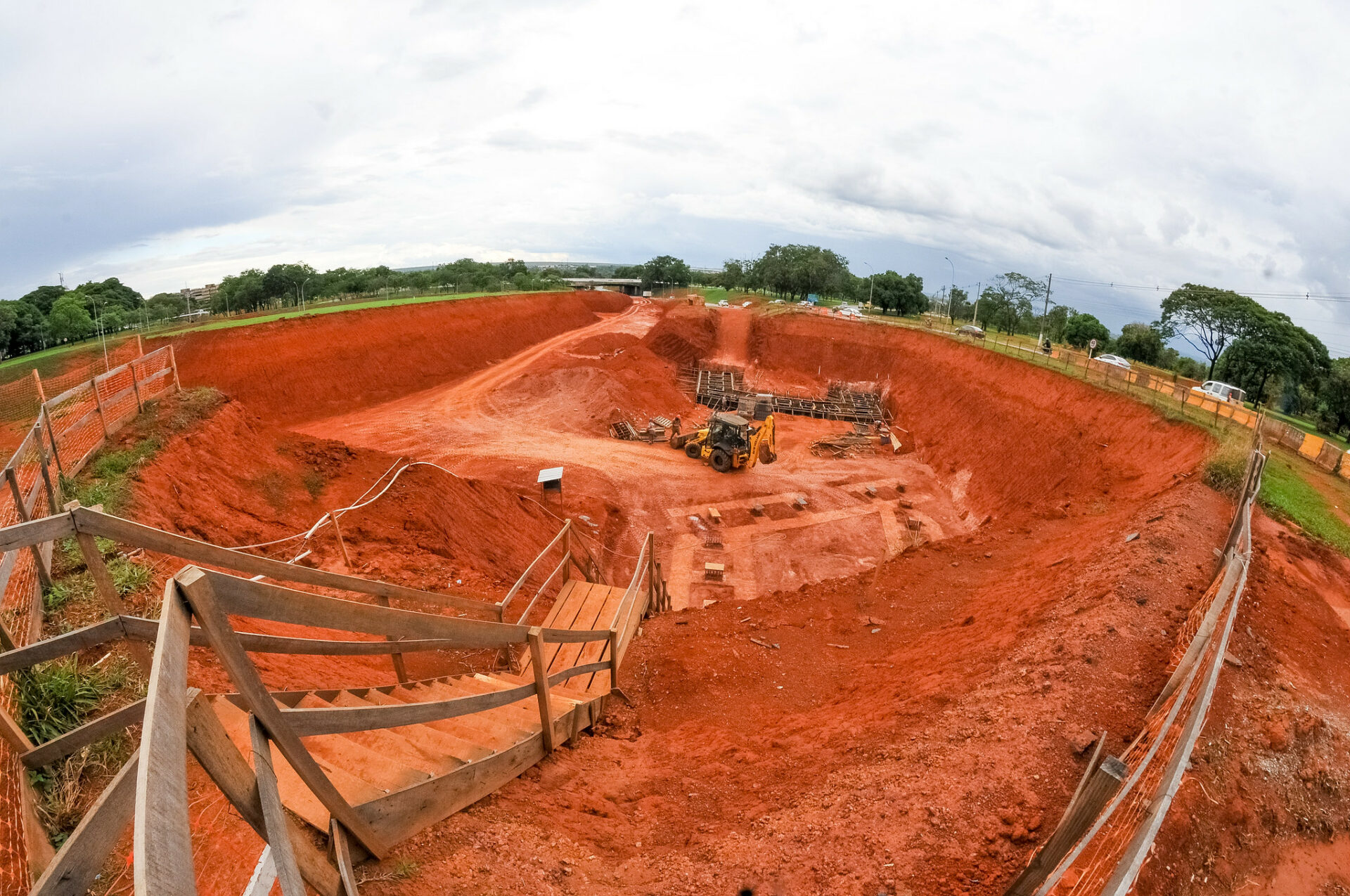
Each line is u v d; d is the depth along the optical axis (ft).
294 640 13.34
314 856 11.06
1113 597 32.42
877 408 147.64
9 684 15.64
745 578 73.92
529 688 20.94
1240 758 23.31
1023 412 102.73
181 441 45.27
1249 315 143.43
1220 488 51.39
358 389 124.36
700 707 32.35
